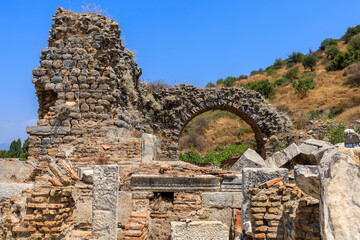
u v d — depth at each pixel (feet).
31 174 25.70
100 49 50.34
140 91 69.97
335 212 11.42
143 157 37.04
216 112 149.69
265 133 89.66
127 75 54.60
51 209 18.86
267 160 40.14
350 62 162.20
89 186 28.04
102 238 22.72
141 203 27.50
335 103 122.52
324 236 11.58
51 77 49.14
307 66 189.06
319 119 97.76
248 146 116.06
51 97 50.85
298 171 16.89
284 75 186.60
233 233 26.30
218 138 129.70
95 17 51.29
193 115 88.28
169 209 27.78
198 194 27.73
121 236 26.73
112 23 52.34
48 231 18.63
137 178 27.76
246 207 21.57
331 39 223.51
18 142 108.68
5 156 99.40
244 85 174.81
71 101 48.42
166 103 86.63
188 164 31.53
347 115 100.42
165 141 83.25
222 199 27.61
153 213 27.63
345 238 11.06
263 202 18.83
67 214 20.18
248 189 21.74
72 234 20.75
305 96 139.64
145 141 37.52
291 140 86.63
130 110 58.08
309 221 14.65
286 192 19.04
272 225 18.44
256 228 18.65
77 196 27.84
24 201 19.36
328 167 12.32
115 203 23.07
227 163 93.20
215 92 88.69
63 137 46.68
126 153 37.63
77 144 46.09
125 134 48.52
